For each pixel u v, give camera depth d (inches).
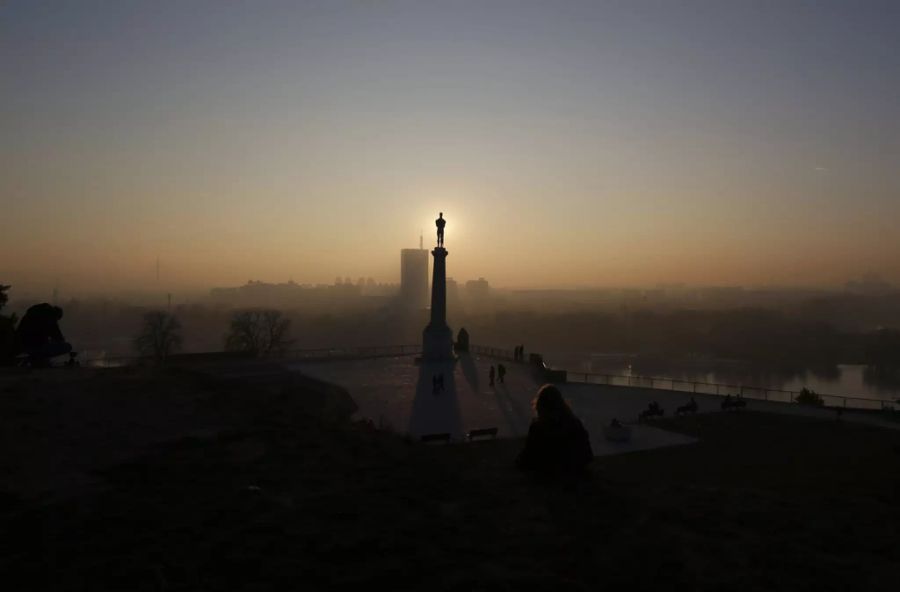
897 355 4515.3
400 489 313.4
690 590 211.3
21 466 323.9
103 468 329.1
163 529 247.3
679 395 1435.8
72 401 457.7
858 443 930.1
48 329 839.7
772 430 1040.8
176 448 373.1
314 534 244.4
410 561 221.5
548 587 205.5
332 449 391.5
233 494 293.9
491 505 295.0
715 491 342.3
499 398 1294.3
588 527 267.0
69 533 242.1
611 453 861.2
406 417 1095.0
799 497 340.2
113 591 194.2
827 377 3688.5
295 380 1279.5
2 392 468.4
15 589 195.0
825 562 238.5
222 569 211.8
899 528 283.9
